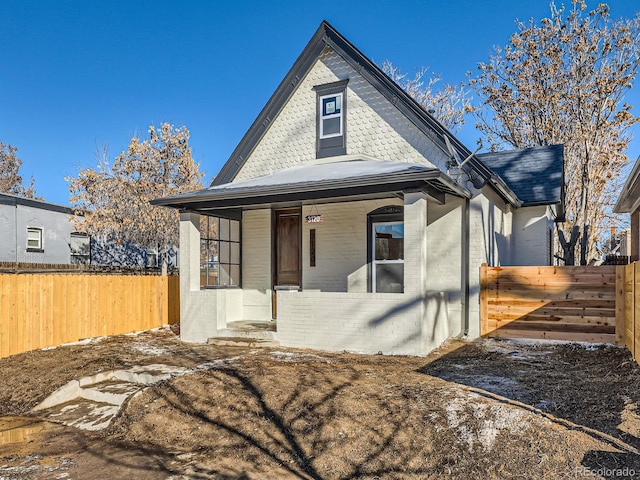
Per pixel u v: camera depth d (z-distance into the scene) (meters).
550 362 7.36
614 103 19.56
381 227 10.47
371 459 4.50
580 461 4.00
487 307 9.63
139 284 12.20
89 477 4.50
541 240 12.57
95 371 7.56
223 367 7.30
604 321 8.79
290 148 11.45
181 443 5.25
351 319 8.55
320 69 11.18
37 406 6.73
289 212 11.54
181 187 17.80
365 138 10.60
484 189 9.91
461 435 4.62
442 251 9.95
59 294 10.08
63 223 20.12
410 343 8.05
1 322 8.86
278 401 5.73
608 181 20.89
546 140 21.22
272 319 11.45
